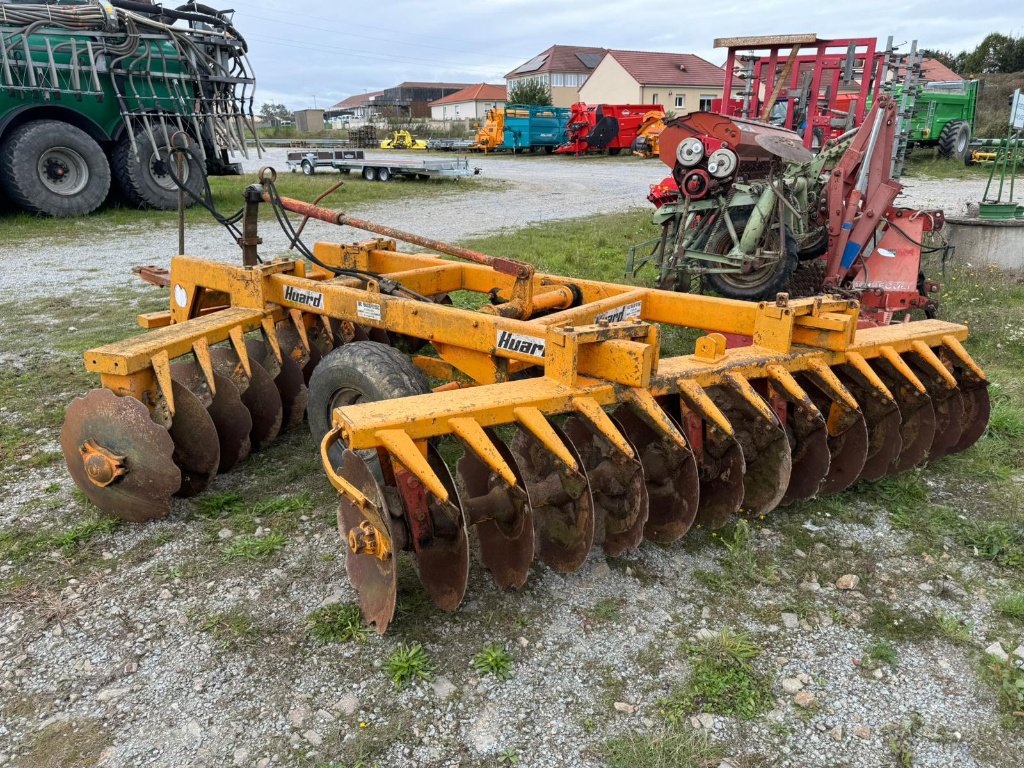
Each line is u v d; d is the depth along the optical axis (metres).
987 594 3.34
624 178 25.81
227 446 4.31
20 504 4.09
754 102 10.97
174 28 15.39
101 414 3.76
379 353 3.87
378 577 3.01
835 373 4.16
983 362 6.41
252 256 4.95
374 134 47.53
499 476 3.22
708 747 2.53
